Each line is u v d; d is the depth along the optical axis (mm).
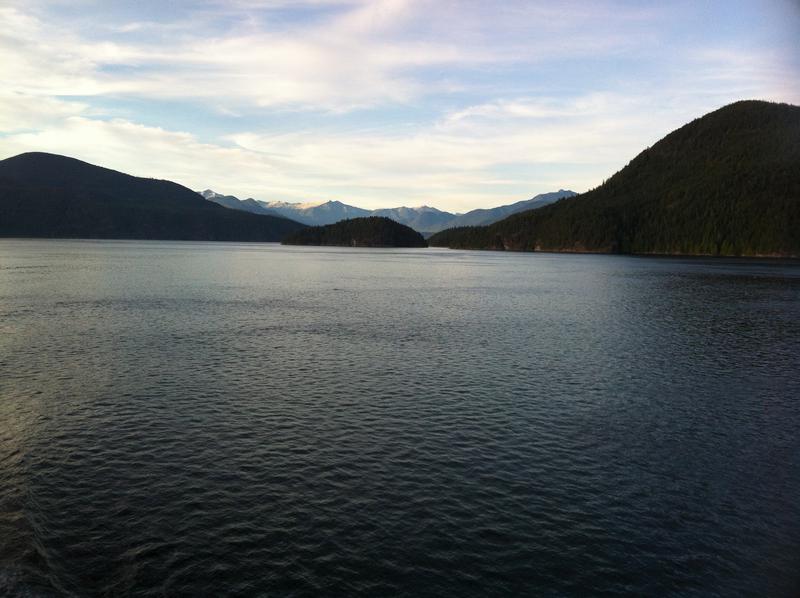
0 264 143500
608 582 16562
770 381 38781
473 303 81500
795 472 24188
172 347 46250
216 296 83250
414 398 33594
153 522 19031
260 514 19703
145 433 26969
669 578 16812
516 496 21547
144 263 162000
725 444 27234
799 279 133000
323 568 16797
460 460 24719
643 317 68750
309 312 68875
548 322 64125
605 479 23203
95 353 43469
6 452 24391
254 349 46250
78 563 16734
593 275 145750
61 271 123688
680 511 20719
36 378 36031
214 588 15797
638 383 37906
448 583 16297
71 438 26156
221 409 30734
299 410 30891
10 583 15656
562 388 36406
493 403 32938
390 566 16984
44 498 20438
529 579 16594
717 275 146375
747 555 18031
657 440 27609
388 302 81000
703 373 40812
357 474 23047
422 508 20438
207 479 22281
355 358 43844
